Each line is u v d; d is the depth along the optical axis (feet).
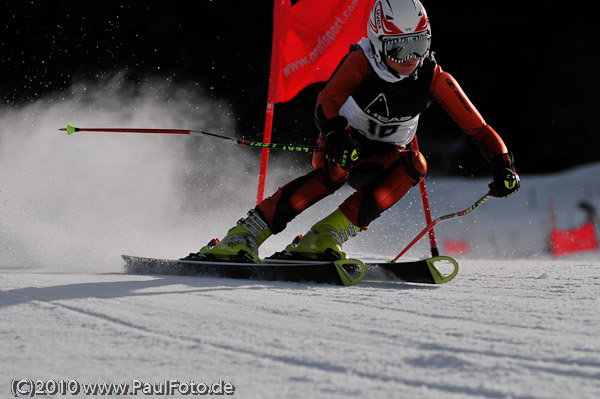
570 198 186.29
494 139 33.09
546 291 26.48
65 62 169.48
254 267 31.86
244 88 201.77
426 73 32.73
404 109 33.27
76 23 174.19
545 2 232.32
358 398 12.61
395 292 26.68
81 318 20.58
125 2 181.16
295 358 15.55
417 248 118.73
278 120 198.08
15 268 37.22
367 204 33.30
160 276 33.22
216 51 199.62
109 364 15.35
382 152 34.86
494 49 237.66
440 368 14.47
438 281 29.89
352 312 21.39
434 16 237.86
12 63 162.91
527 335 17.43
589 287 27.43
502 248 137.18
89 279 30.83
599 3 230.68
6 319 20.57
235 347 16.67
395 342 16.94
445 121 221.66
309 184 33.22
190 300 24.13
